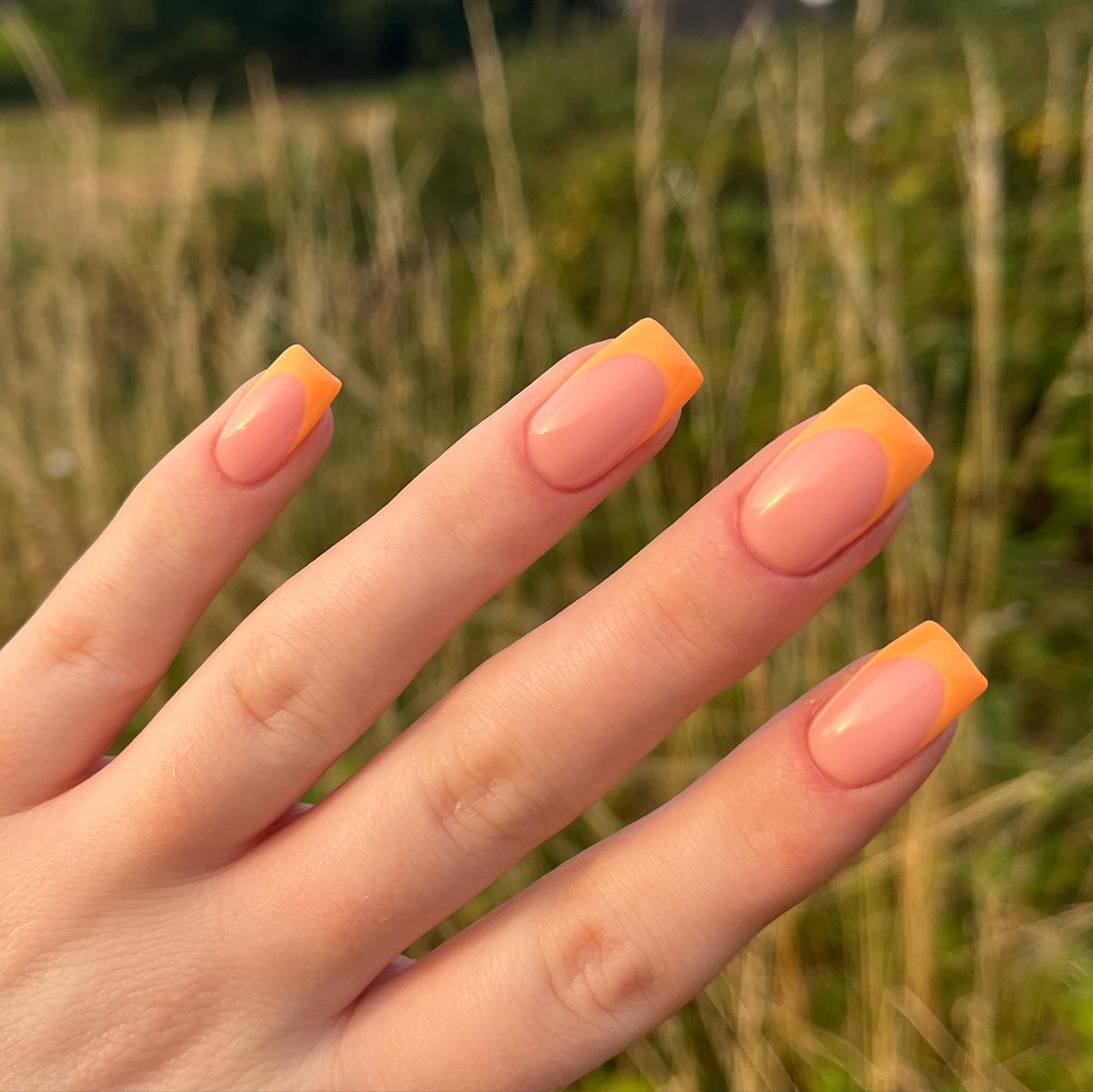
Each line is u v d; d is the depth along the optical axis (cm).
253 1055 13
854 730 12
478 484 12
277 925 13
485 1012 13
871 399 11
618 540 28
